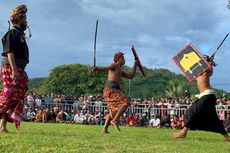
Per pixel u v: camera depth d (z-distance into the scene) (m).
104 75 69.38
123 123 24.36
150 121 23.45
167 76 84.50
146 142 6.95
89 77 68.75
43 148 5.32
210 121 8.91
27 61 7.64
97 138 7.16
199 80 8.96
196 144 7.35
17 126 7.62
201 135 11.91
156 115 23.67
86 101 26.56
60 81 70.00
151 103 25.38
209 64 8.88
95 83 68.44
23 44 7.55
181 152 5.79
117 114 9.61
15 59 7.44
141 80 83.56
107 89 9.70
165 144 6.86
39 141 5.97
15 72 7.40
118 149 5.58
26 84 7.67
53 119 23.78
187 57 9.12
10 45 7.38
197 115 8.85
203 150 6.29
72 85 69.38
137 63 10.09
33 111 24.19
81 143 6.00
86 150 5.31
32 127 11.09
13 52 7.38
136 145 6.28
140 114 25.42
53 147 5.46
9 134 7.02
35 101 25.31
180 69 9.14
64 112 24.61
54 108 24.50
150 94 80.50
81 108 26.36
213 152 6.10
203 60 8.96
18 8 7.50
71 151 5.16
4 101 7.47
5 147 5.21
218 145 7.46
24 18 7.56
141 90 81.31
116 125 9.64
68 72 69.81
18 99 7.55
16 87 7.50
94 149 5.45
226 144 7.82
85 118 24.41
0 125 7.77
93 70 9.66
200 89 8.94
